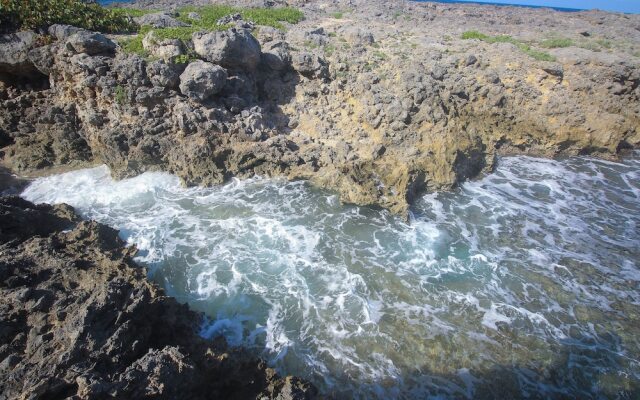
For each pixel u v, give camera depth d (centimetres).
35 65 2262
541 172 2611
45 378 880
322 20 3984
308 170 2223
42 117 2306
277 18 3669
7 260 1315
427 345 1393
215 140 2194
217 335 1386
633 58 3119
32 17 2277
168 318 1255
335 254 1781
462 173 2367
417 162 2202
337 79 2608
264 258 1738
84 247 1560
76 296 1189
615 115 2784
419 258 1791
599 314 1569
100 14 2662
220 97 2291
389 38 3394
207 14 3559
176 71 2183
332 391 1234
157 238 1812
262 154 2214
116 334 1043
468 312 1538
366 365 1317
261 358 1301
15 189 2112
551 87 2872
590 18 5338
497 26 4384
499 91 2734
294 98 2594
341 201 2070
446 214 2106
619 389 1295
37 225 1688
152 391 930
